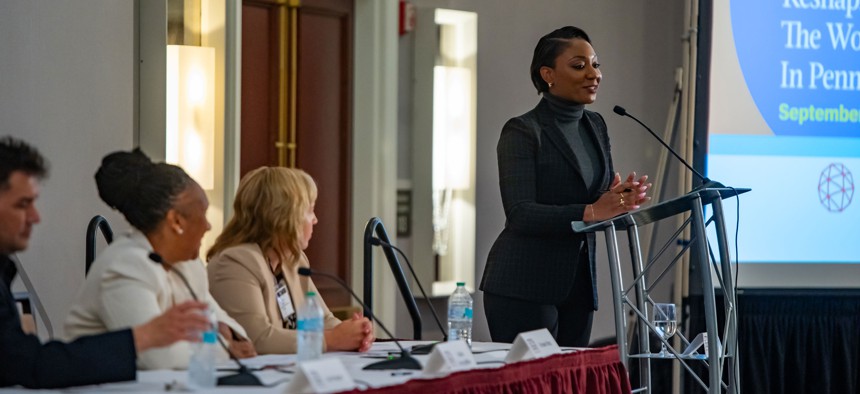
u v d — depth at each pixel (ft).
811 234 39.63
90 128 29.53
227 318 19.99
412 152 38.99
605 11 42.19
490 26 39.83
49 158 28.43
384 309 37.73
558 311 26.86
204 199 18.58
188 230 18.33
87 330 17.81
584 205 25.09
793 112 39.78
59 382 15.20
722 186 23.08
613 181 26.71
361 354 20.74
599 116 27.84
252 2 35.68
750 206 39.32
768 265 39.32
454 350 17.70
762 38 39.63
